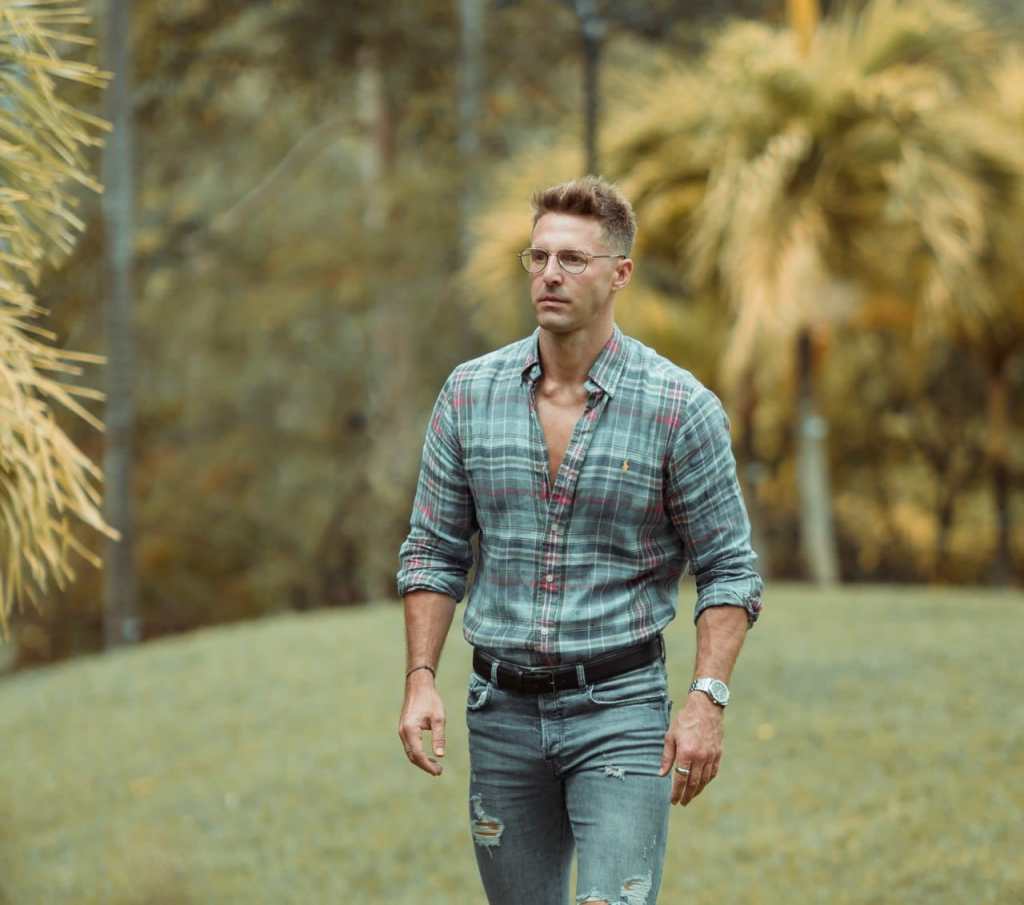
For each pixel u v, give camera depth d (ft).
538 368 13.60
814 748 31.83
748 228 56.29
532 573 13.55
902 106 56.65
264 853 29.55
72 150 14.16
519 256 13.55
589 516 13.42
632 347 13.65
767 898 23.72
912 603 49.96
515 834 13.97
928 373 91.97
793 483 98.84
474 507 14.24
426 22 91.66
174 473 106.32
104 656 55.62
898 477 103.45
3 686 52.95
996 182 58.34
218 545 109.40
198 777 36.11
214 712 42.42
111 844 31.35
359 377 107.76
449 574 14.29
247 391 108.37
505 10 90.79
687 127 59.93
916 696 35.24
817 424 65.46
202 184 110.22
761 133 58.49
